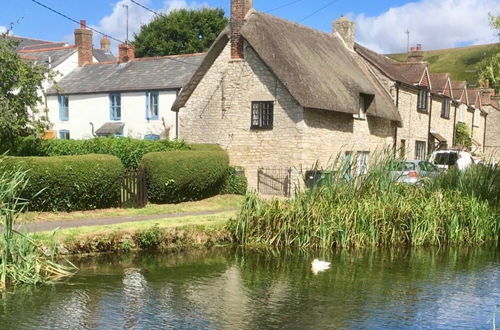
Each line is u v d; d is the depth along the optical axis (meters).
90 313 7.81
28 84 16.64
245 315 7.95
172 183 17.08
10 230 9.22
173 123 31.30
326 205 13.66
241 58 23.34
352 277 10.52
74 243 11.02
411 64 34.06
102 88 33.66
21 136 17.34
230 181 20.30
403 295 9.29
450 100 39.59
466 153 26.58
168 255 11.93
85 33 38.97
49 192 14.08
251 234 13.23
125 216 14.52
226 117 23.66
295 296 9.05
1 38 16.19
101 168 14.91
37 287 9.07
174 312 7.98
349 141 25.16
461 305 8.77
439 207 14.70
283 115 22.11
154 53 52.59
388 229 13.91
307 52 24.69
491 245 14.48
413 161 20.38
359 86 25.42
